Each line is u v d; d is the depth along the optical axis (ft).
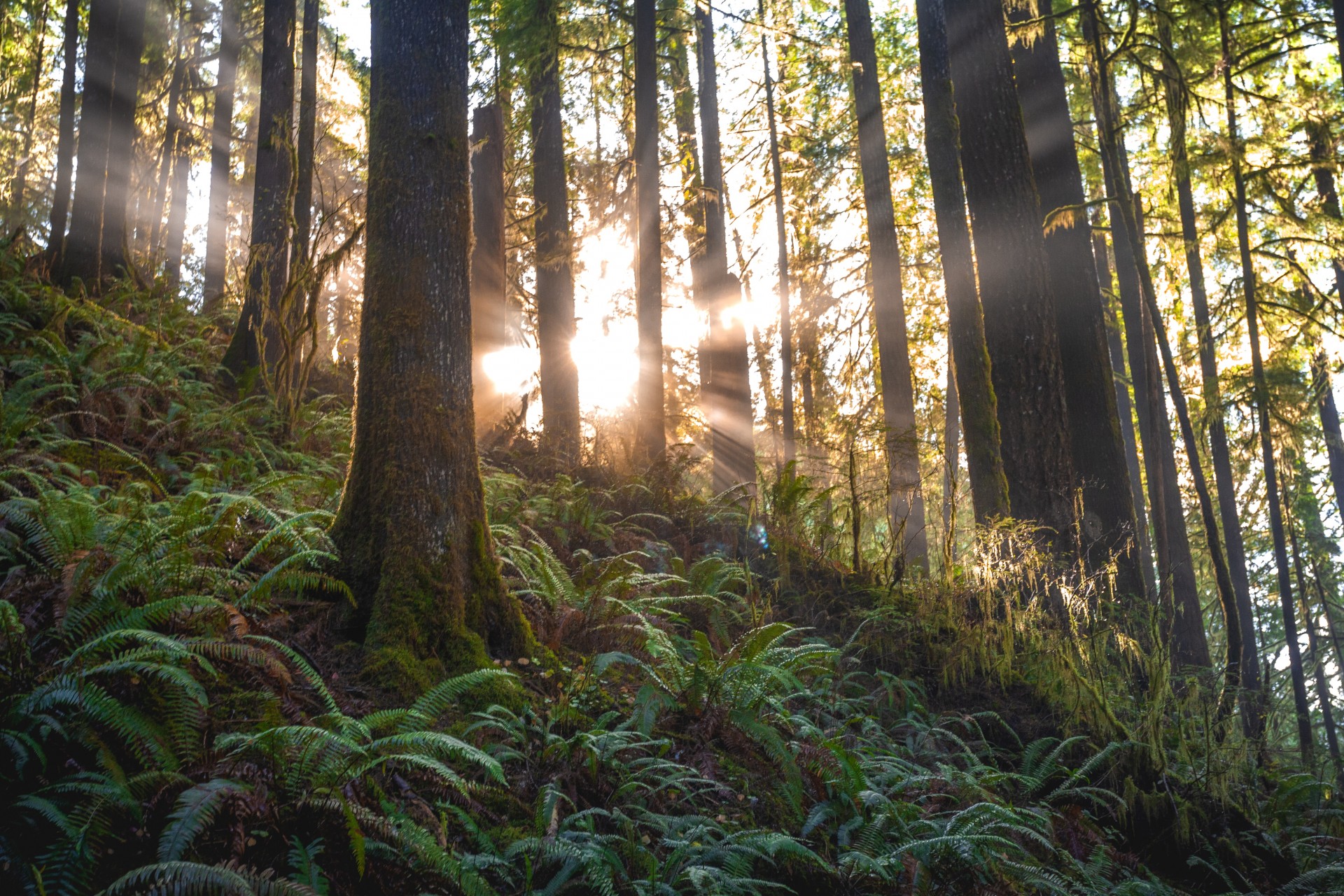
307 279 28.89
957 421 59.11
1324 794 25.50
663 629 22.20
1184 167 35.76
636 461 35.45
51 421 20.92
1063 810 20.85
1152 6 34.14
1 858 9.71
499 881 12.78
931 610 26.96
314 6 44.70
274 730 11.51
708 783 16.26
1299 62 47.29
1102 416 35.88
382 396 18.70
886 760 19.98
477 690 16.63
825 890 15.19
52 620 13.16
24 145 56.70
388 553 17.65
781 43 48.91
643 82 38.88
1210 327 46.91
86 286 33.83
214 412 25.49
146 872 8.95
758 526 31.24
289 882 9.94
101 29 35.32
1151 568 39.45
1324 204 47.98
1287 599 36.60
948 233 32.63
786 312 53.21
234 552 17.83
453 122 20.06
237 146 66.33
